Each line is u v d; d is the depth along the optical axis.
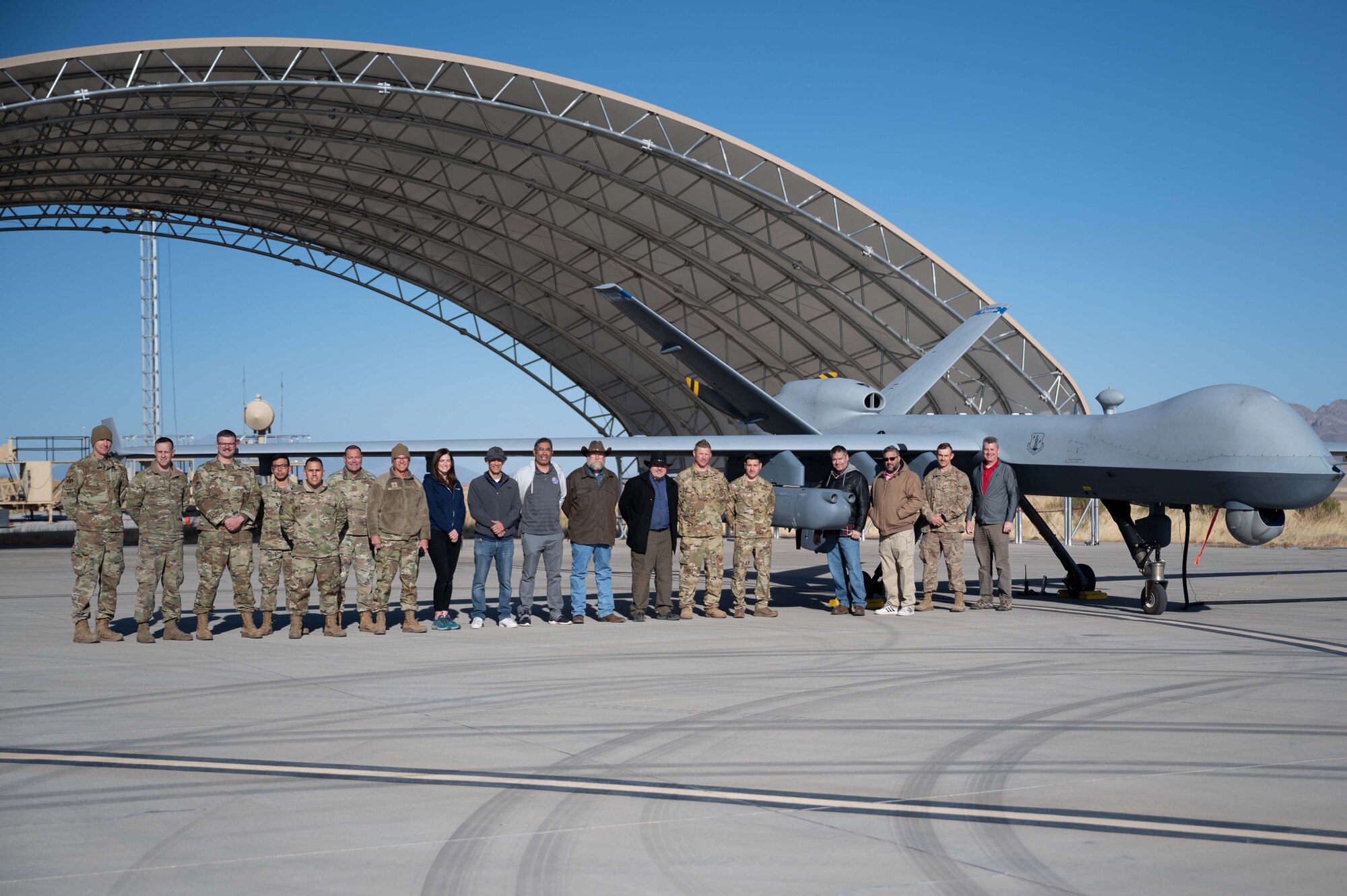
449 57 24.81
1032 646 9.10
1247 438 10.05
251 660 8.38
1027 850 3.79
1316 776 4.78
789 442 12.53
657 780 4.73
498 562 10.68
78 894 3.37
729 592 15.03
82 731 5.72
